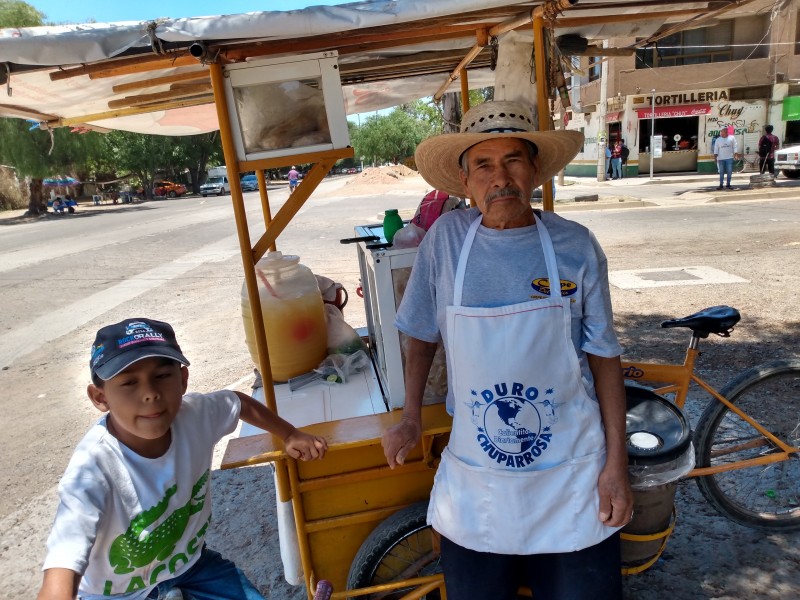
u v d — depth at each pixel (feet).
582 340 5.09
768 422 10.56
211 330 20.84
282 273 8.17
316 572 6.83
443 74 11.96
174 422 5.37
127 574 5.24
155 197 131.13
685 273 22.82
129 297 26.50
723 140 50.34
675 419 6.38
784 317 16.99
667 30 9.06
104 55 5.59
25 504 11.12
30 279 31.99
